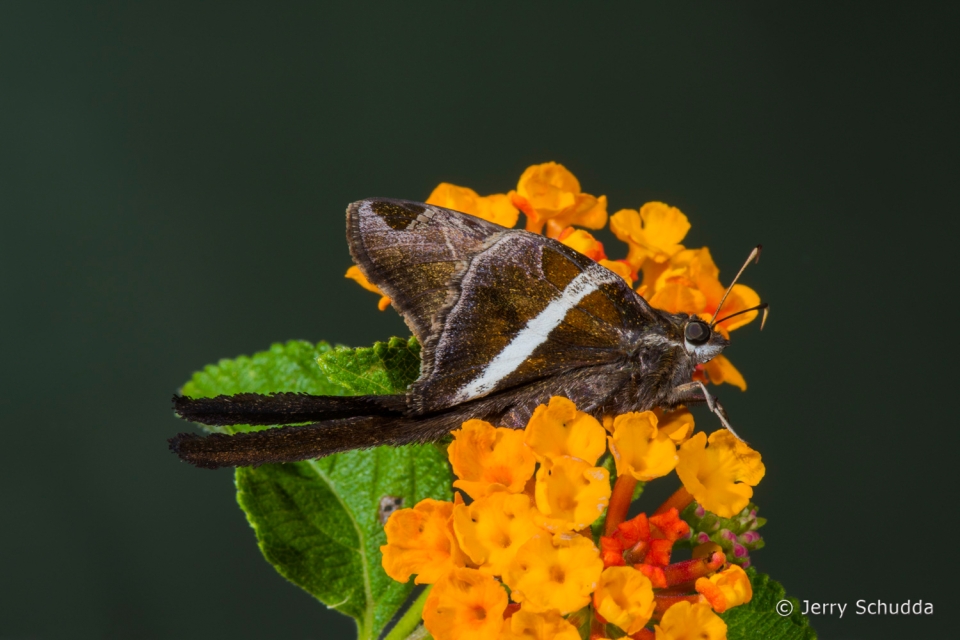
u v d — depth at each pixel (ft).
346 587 0.80
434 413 0.75
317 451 0.74
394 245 0.74
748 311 0.79
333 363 0.77
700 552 0.74
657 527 0.74
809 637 0.76
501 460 0.73
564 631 0.71
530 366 0.75
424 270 0.75
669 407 0.76
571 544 0.71
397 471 0.80
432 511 0.73
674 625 0.72
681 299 0.78
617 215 0.79
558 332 0.75
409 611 0.77
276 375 0.82
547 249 0.75
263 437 0.73
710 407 0.75
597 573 0.71
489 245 0.75
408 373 0.77
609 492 0.72
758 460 0.74
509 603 0.73
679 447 0.75
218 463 0.73
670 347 0.75
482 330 0.75
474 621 0.72
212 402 0.73
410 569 0.73
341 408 0.74
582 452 0.73
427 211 0.75
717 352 0.75
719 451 0.74
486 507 0.72
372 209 0.75
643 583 0.71
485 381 0.75
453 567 0.72
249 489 0.80
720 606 0.72
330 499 0.80
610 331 0.75
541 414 0.73
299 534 0.80
